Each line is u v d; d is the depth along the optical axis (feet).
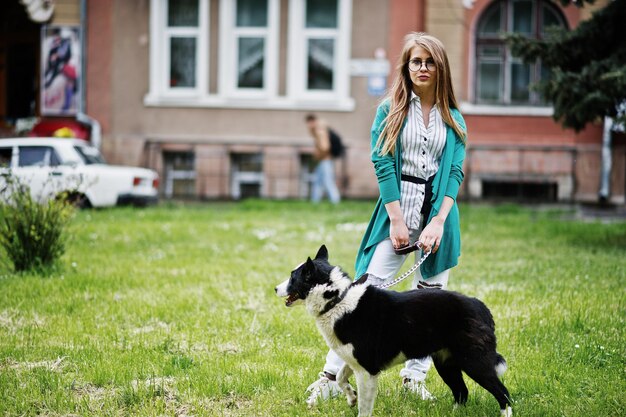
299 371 17.72
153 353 19.01
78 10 62.85
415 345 13.89
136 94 63.21
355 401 15.34
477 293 25.29
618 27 35.81
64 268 28.99
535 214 51.52
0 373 17.28
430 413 14.92
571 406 15.33
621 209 55.98
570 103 35.32
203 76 62.80
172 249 35.22
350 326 13.99
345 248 35.81
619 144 59.57
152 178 53.16
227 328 21.57
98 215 45.93
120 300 24.67
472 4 61.00
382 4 61.46
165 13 62.85
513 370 17.54
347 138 62.23
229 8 62.39
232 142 62.39
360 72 61.87
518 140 61.57
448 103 15.90
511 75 61.72
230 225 43.39
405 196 15.80
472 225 43.75
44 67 63.16
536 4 60.85
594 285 25.86
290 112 62.54
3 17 73.46
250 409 15.55
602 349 18.37
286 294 14.42
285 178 62.44
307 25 62.59
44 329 21.13
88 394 16.33
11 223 28.30
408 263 31.04
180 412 15.46
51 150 50.14
